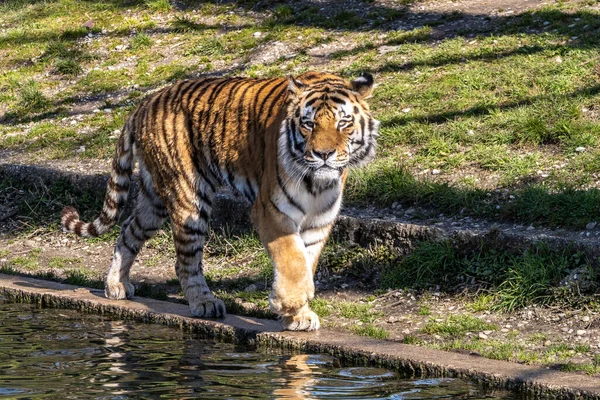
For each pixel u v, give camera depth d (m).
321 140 9.59
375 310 11.77
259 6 25.28
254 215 10.51
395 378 8.91
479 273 11.95
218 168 11.18
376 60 20.11
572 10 20.42
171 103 11.52
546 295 11.18
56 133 20.44
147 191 12.05
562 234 12.09
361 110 10.11
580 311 10.77
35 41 25.98
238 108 10.96
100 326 11.11
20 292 12.71
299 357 9.73
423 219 13.75
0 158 19.59
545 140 15.30
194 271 11.34
